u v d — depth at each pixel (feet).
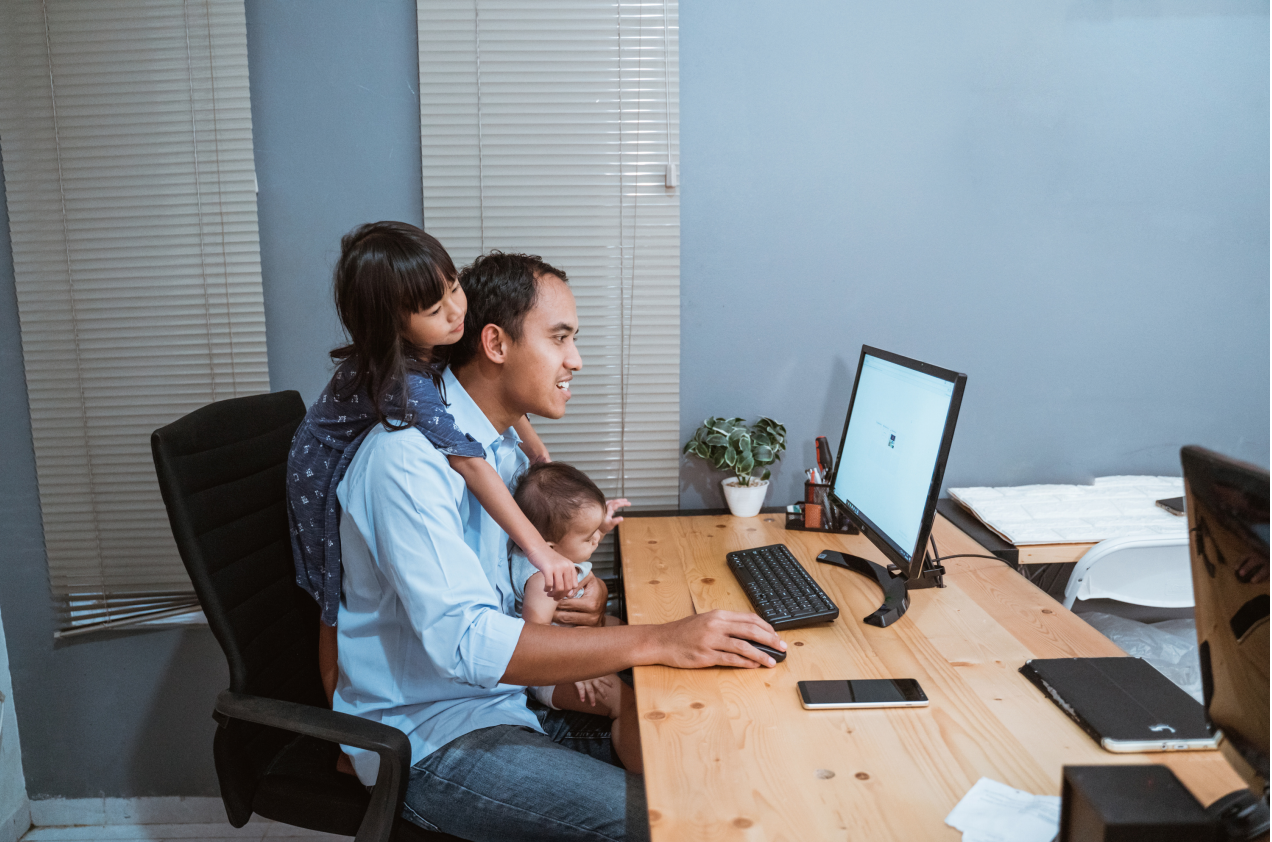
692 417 6.90
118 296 6.37
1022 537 5.69
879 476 4.95
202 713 7.02
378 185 6.50
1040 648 4.11
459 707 4.32
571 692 4.94
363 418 4.33
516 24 6.30
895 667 3.92
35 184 6.25
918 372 4.57
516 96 6.38
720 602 4.82
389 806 3.79
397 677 4.28
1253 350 7.06
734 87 6.48
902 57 6.52
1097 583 5.49
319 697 5.09
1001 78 6.59
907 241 6.75
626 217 6.57
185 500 4.21
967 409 7.02
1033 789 2.94
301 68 6.33
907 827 2.75
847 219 6.70
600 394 6.77
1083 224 6.81
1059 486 6.96
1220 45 6.64
